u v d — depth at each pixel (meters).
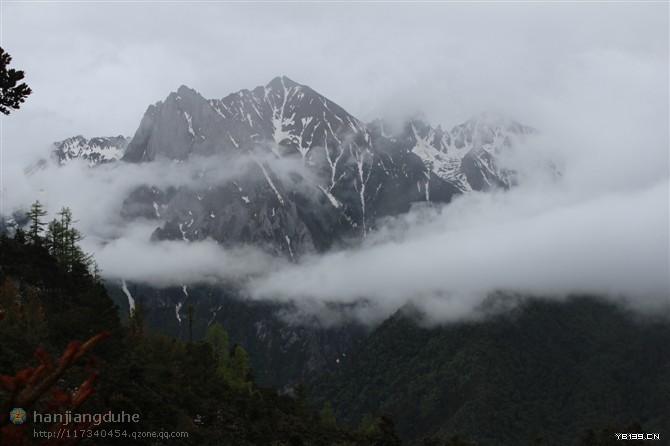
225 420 93.69
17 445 10.09
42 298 120.06
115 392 69.38
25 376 10.00
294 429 102.94
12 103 30.67
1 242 123.56
